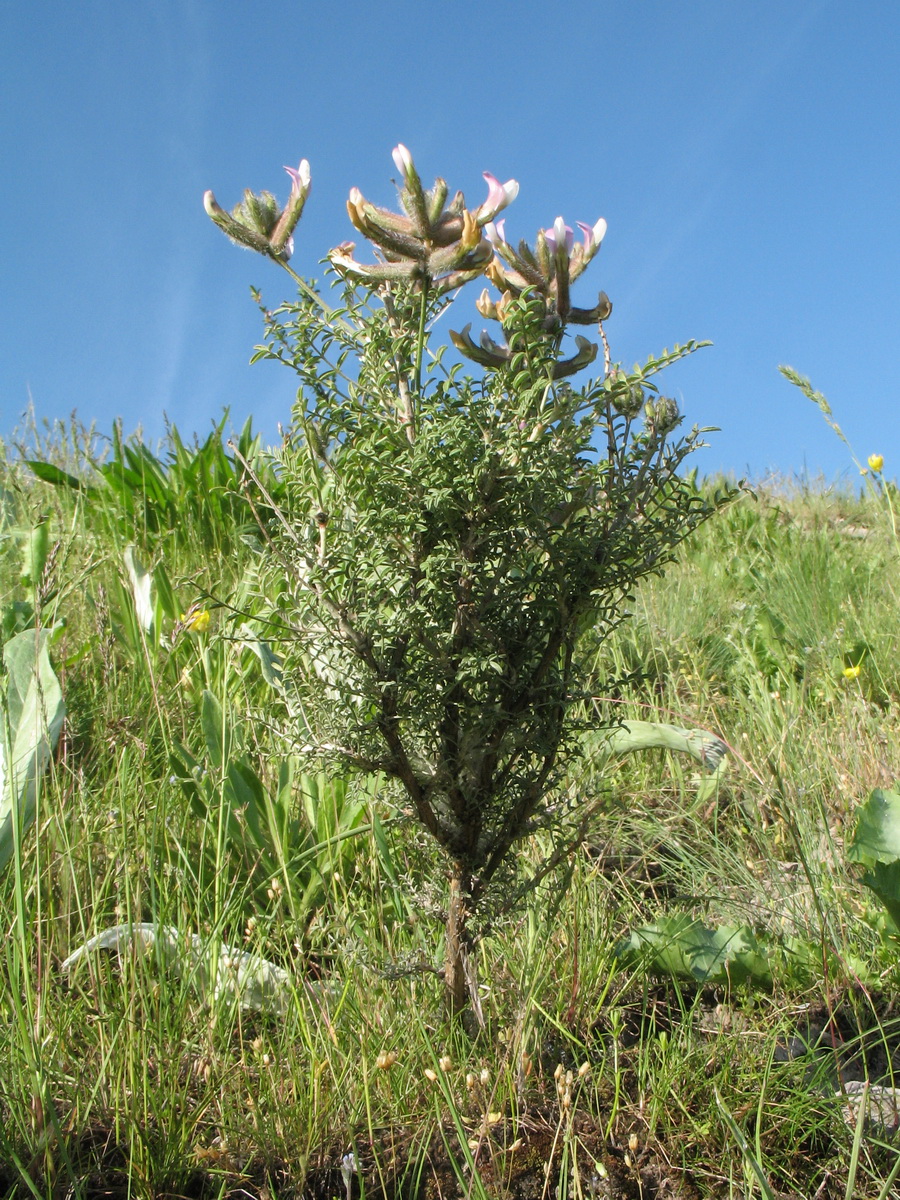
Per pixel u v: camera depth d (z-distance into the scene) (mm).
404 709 426
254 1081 449
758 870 616
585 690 461
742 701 860
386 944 527
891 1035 452
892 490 1007
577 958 502
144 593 838
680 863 631
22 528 1135
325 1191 412
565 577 420
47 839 538
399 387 422
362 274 421
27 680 619
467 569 407
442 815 461
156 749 680
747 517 1727
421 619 414
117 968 508
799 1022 491
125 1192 401
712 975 504
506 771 448
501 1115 415
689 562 1489
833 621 1113
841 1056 469
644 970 511
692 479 460
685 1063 444
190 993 479
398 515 405
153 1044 440
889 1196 398
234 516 1260
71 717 695
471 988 464
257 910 542
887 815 576
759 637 1062
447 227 419
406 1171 413
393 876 493
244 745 629
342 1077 435
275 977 495
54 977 488
